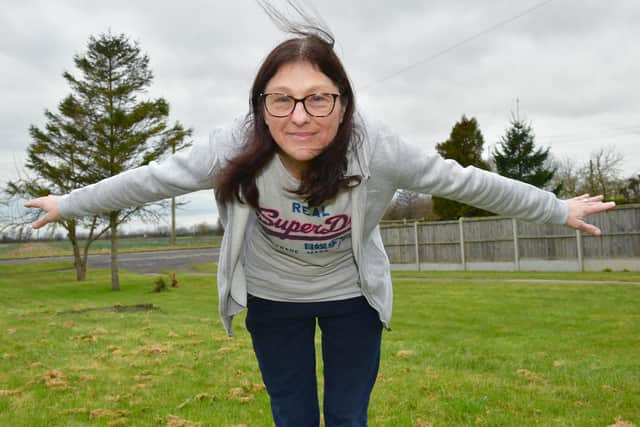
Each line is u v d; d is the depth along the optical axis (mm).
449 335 7328
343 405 2508
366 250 2406
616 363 5480
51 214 2283
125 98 18969
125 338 7473
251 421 4008
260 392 4781
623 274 16312
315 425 2568
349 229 2236
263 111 1997
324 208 2127
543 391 4578
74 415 4258
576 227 2400
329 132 1940
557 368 5297
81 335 7734
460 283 15477
